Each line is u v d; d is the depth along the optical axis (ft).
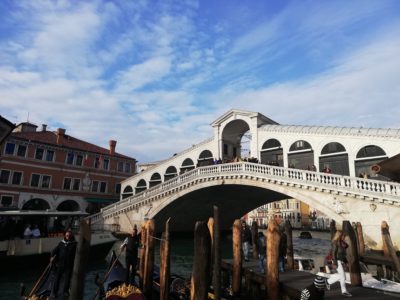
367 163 68.18
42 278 27.02
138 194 92.12
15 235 51.37
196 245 21.80
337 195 56.34
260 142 86.43
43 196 101.14
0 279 44.98
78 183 111.24
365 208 53.06
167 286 27.32
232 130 100.01
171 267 55.42
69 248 25.11
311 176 60.59
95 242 55.67
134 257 32.01
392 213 50.31
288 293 27.12
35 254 48.39
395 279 38.29
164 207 85.20
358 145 69.82
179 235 106.01
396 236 49.24
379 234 50.90
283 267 34.53
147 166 159.33
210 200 91.56
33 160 100.78
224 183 73.36
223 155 97.09
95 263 55.83
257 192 84.84
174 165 107.55
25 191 97.50
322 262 55.26
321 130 76.13
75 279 18.47
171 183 85.20
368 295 24.97
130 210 92.73
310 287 18.37
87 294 37.68
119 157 125.08
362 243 46.83
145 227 34.78
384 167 24.32
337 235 26.84
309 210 164.35
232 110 92.79
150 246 31.09
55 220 59.98
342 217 55.01
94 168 116.26
